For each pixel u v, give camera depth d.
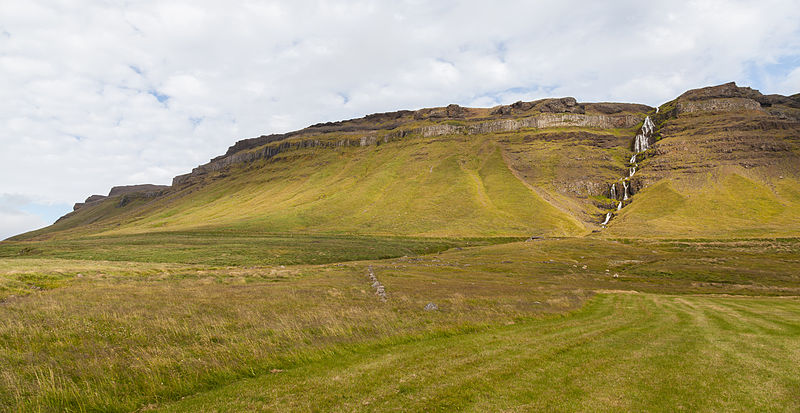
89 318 20.39
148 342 16.81
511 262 84.69
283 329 19.45
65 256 82.00
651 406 10.30
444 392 11.30
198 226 181.88
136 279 46.34
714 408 10.17
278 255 94.81
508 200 198.75
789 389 11.52
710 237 120.31
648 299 37.50
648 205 171.25
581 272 71.38
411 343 18.30
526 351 16.11
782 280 57.03
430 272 65.44
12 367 12.82
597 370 13.41
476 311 26.77
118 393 11.56
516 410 10.04
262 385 12.42
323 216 195.50
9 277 38.06
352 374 13.27
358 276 55.84
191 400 11.23
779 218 139.88
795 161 183.88
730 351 16.11
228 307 25.31
